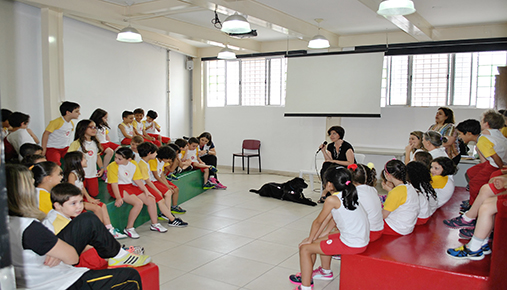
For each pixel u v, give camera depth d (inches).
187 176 225.5
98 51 247.6
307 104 292.2
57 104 200.2
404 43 270.4
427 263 96.2
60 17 197.6
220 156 356.8
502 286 81.9
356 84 275.0
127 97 277.1
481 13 213.2
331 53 282.5
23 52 190.1
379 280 99.2
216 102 357.1
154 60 306.5
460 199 171.2
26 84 192.2
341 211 100.2
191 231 168.1
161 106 319.0
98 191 167.5
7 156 163.9
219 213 198.8
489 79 254.7
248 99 341.7
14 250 69.9
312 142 313.0
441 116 185.3
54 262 73.9
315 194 248.1
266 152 333.7
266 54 323.3
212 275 122.1
